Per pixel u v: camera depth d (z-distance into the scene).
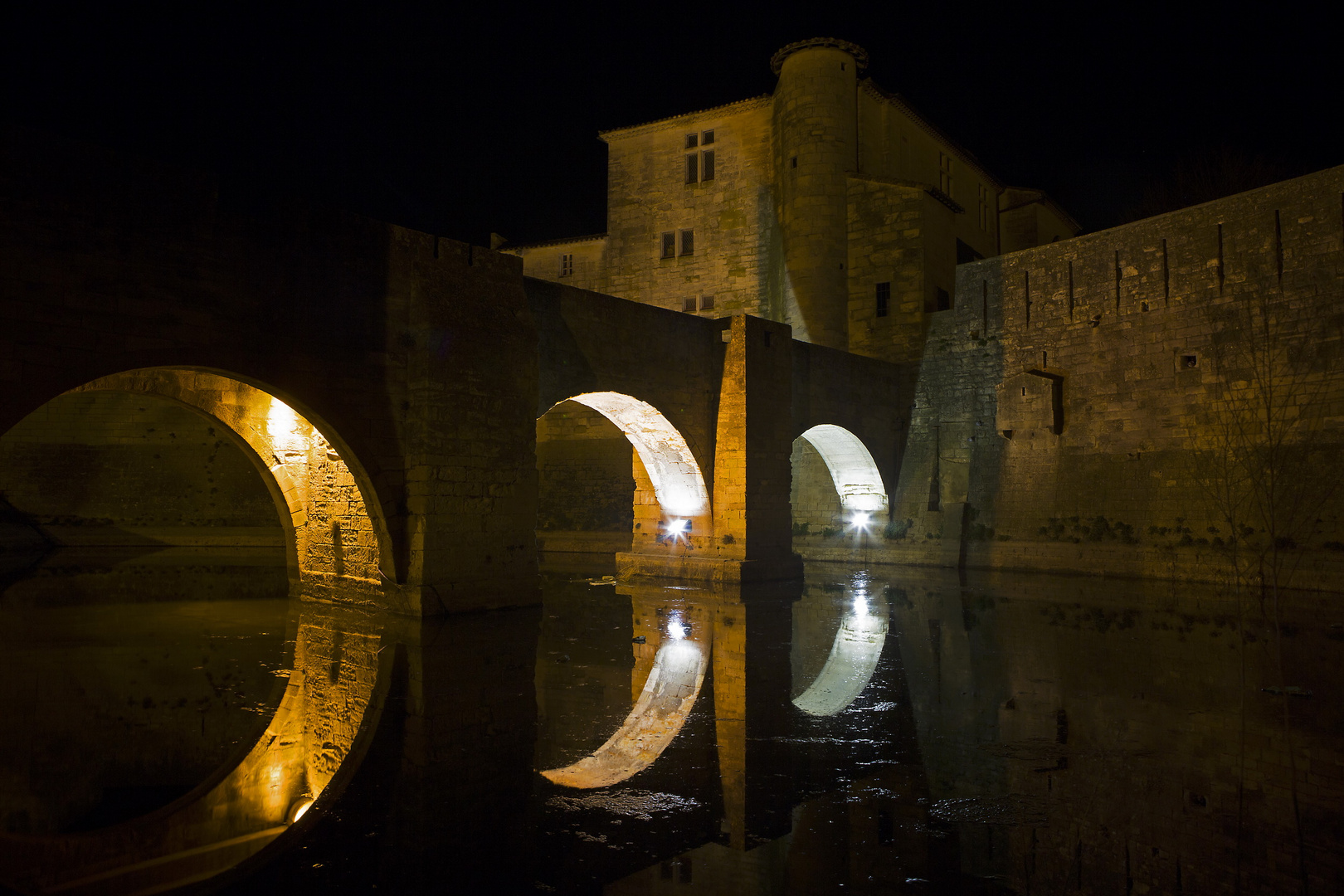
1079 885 3.79
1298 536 16.14
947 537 22.55
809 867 3.99
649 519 19.36
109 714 6.77
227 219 10.69
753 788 5.11
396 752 5.80
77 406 25.47
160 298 10.00
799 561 18.80
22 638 10.05
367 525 12.69
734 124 30.23
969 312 23.19
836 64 26.31
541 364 14.55
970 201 31.22
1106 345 20.17
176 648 9.54
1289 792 5.02
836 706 7.13
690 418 17.75
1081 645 9.98
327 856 4.12
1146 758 5.67
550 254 33.44
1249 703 7.20
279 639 10.20
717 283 30.00
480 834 4.38
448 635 10.59
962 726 6.49
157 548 24.69
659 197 31.50
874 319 25.12
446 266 12.91
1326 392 16.14
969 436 22.86
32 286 9.01
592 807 4.78
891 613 12.93
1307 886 3.77
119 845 4.38
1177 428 18.59
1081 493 20.27
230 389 12.98
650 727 6.48
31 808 4.90
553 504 29.12
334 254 11.71
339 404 11.63
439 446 12.18
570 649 9.77
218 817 4.76
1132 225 19.89
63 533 24.70
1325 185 16.55
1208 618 12.33
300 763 5.61
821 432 22.56
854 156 26.38
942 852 4.18
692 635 10.80
